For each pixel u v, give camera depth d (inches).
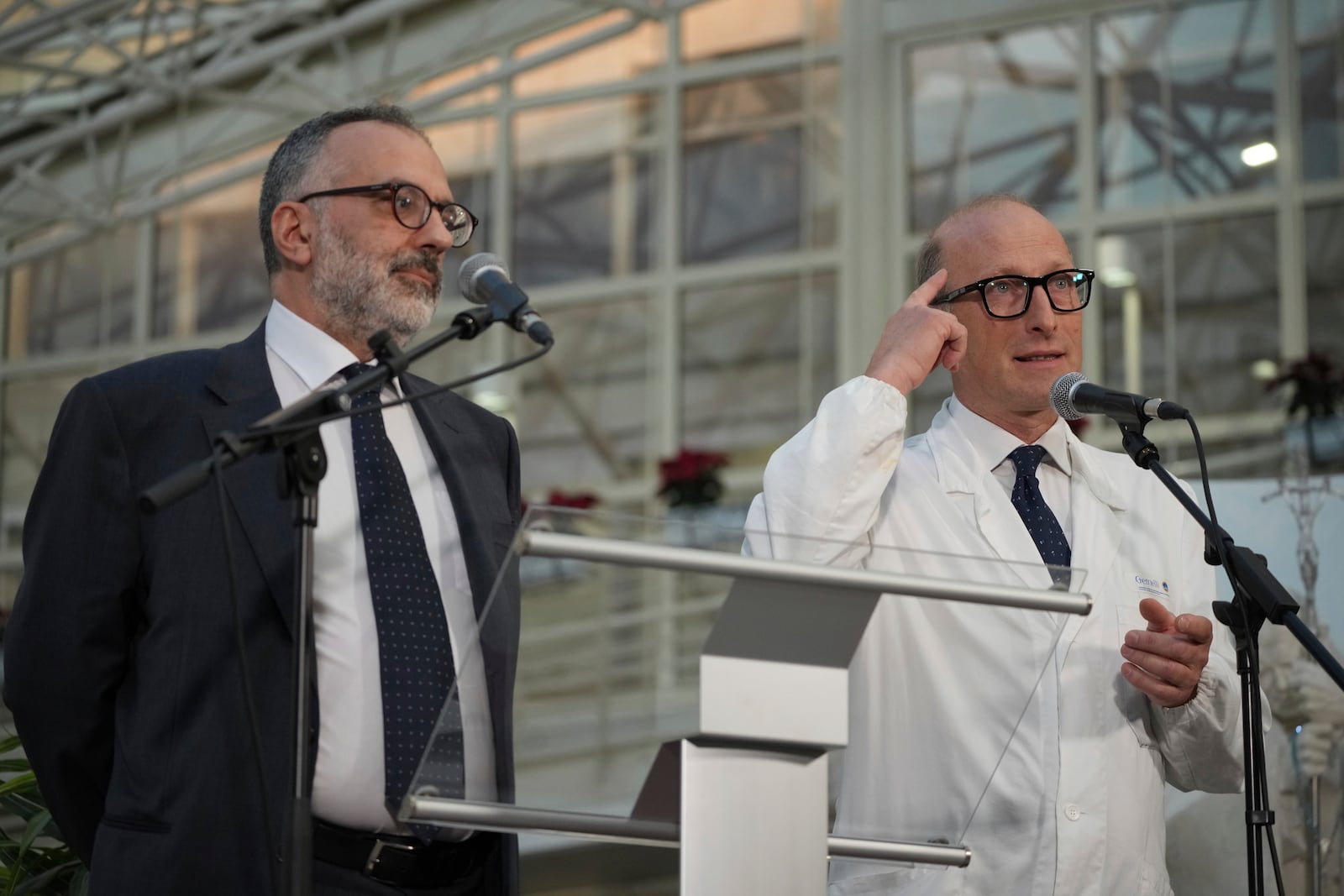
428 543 112.3
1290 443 339.6
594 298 514.0
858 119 490.6
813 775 85.9
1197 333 438.9
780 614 83.4
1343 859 150.6
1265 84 444.5
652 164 517.0
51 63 539.8
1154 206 450.3
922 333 120.3
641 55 522.3
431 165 119.0
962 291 125.4
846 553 113.7
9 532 565.3
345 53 508.4
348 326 115.9
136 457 107.6
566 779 83.6
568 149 526.3
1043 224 127.3
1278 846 152.6
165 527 106.0
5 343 579.8
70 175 568.7
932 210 478.9
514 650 83.2
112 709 108.1
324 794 102.2
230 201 559.2
